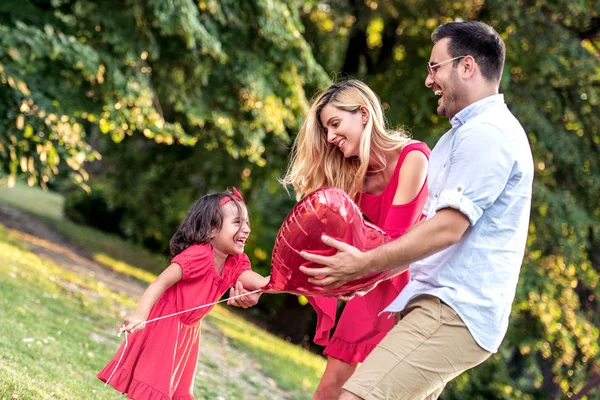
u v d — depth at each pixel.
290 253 4.20
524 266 15.59
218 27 14.74
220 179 22.78
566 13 16.53
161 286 4.89
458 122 4.10
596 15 16.41
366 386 3.94
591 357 16.38
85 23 13.21
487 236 3.92
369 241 4.23
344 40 20.73
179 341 5.05
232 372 11.48
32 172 12.30
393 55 19.34
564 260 15.91
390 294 5.00
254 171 21.91
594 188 16.69
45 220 29.42
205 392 9.27
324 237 3.99
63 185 34.75
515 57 16.38
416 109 18.33
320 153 5.13
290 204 25.61
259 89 14.93
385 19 18.98
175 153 24.98
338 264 3.93
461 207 3.71
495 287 3.93
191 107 14.84
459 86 4.06
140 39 13.24
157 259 29.64
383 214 5.07
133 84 13.15
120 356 4.96
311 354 20.36
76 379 7.51
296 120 16.73
